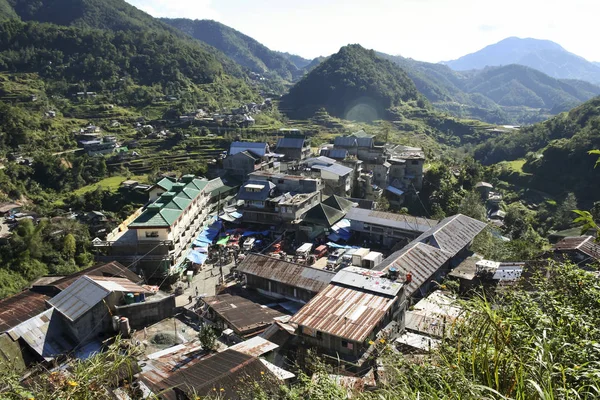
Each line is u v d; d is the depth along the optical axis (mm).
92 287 31781
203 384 18234
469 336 7684
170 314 33469
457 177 84750
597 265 11188
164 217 47781
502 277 34562
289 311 35875
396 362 10164
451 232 45094
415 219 52938
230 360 21094
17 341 27438
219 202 64625
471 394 5730
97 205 81062
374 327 24297
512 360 5992
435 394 6305
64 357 26766
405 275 33250
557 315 7977
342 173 65688
